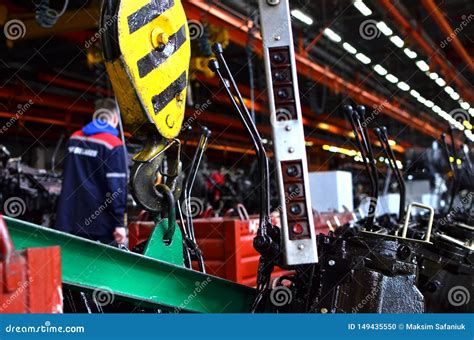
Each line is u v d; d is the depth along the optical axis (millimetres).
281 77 2377
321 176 7609
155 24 2596
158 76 2615
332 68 12688
